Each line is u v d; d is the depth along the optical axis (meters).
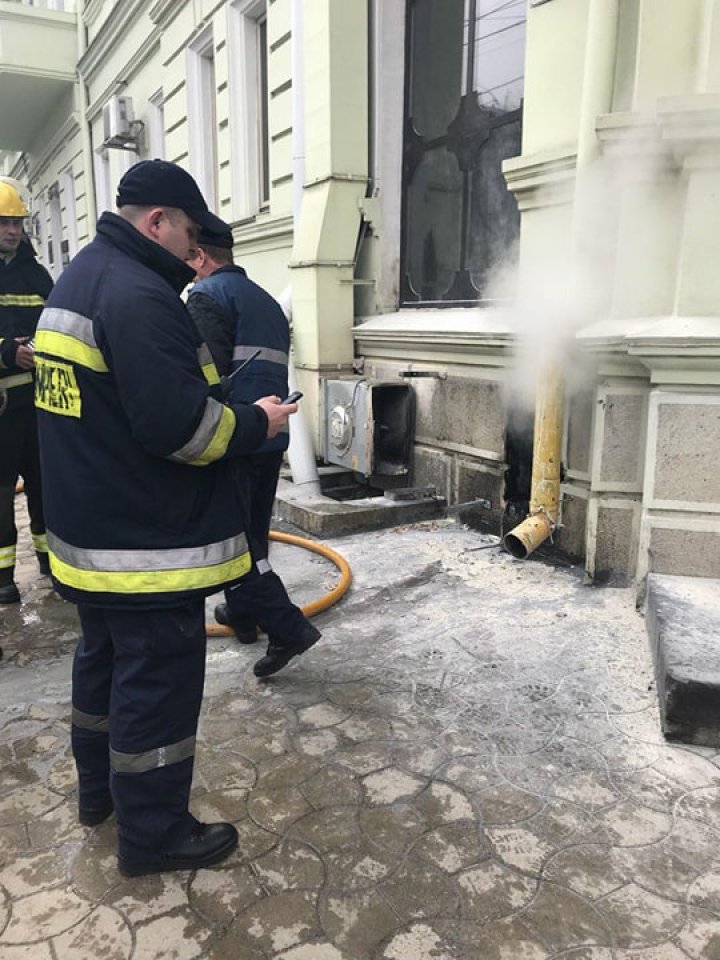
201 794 2.12
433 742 2.35
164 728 1.75
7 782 2.21
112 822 2.04
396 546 4.22
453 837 1.94
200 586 1.72
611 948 1.61
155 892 1.78
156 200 1.71
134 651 1.71
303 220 5.46
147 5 9.16
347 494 5.31
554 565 3.81
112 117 10.24
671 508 3.05
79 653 1.92
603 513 3.44
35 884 1.81
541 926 1.67
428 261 5.25
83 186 13.66
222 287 2.59
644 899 1.74
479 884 1.79
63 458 1.66
